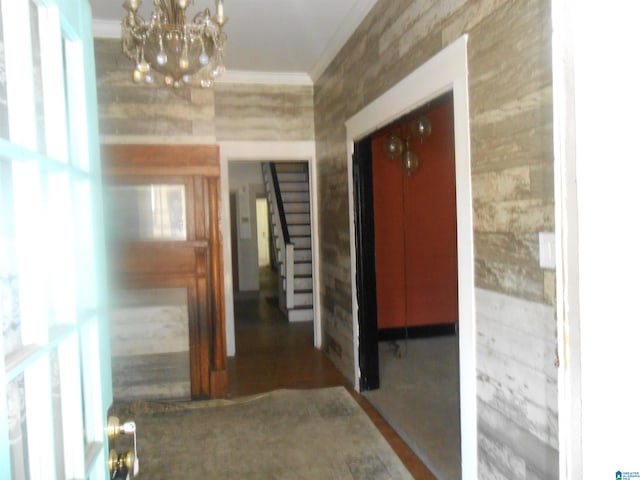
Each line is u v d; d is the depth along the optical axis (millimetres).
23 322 781
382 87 2980
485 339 1957
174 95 3648
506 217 1779
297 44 4035
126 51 2215
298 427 3113
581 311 613
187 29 2068
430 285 5227
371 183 3604
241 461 2695
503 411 1842
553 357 1550
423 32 2404
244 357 4730
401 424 3084
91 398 1049
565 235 638
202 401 3559
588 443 618
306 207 7480
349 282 3816
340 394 3654
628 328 592
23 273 774
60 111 891
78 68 1029
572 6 604
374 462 2666
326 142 4441
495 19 1801
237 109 4781
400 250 5145
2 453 625
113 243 3418
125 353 3545
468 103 2000
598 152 589
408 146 4621
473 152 1983
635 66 575
